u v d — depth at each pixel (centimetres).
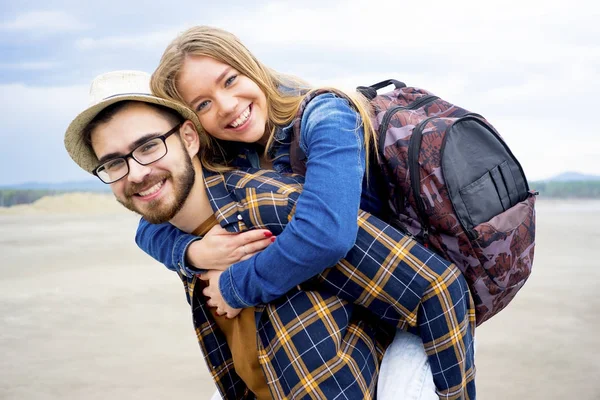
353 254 197
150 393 449
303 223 185
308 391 192
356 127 202
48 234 1708
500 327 590
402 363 208
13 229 1948
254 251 199
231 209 206
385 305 200
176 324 629
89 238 1551
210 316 220
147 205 203
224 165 230
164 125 204
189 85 218
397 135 204
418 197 198
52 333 604
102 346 559
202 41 221
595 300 689
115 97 197
